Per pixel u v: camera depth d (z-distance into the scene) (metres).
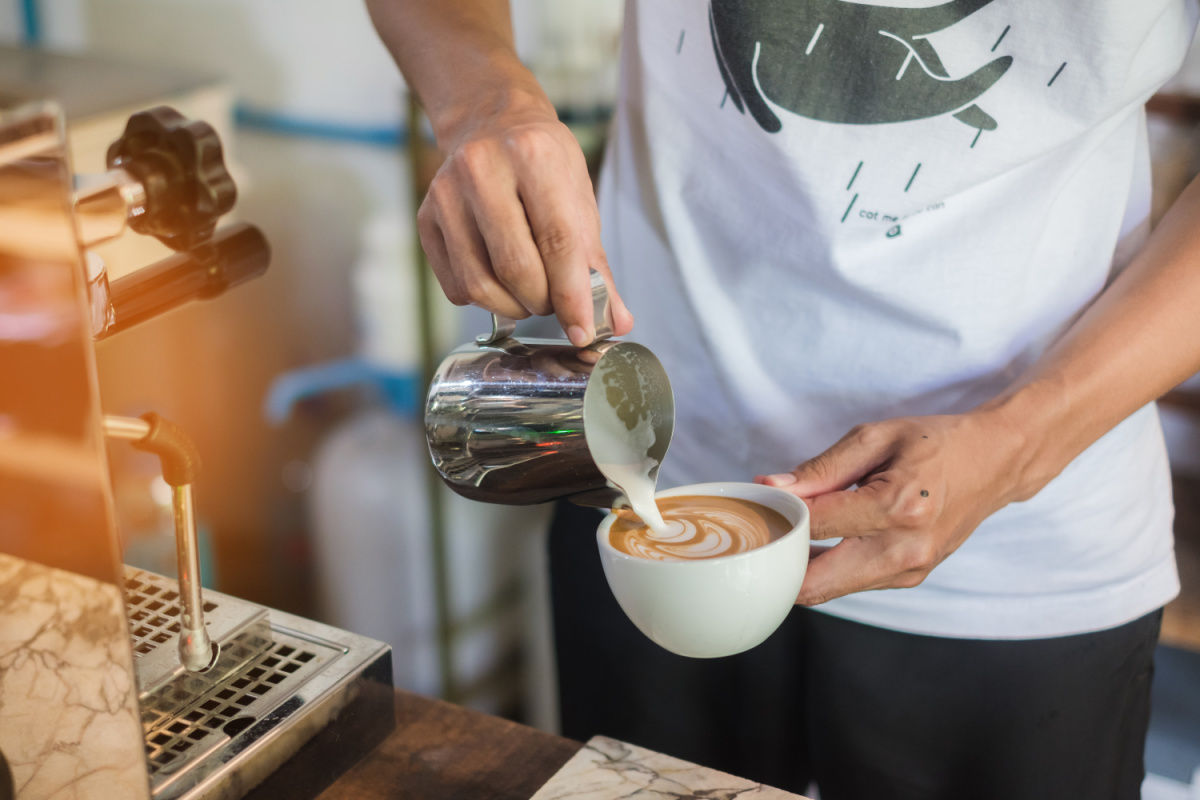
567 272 0.53
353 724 0.58
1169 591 0.81
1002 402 0.65
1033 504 0.74
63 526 0.39
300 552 1.68
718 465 0.84
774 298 0.77
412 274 1.51
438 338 1.51
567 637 0.95
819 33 0.69
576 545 0.90
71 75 1.35
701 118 0.75
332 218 1.56
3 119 0.34
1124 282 0.70
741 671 0.87
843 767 0.85
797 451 0.80
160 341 1.54
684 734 0.91
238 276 0.59
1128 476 0.76
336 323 1.61
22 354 0.37
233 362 1.60
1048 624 0.77
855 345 0.76
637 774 0.54
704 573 0.49
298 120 1.52
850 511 0.58
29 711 0.41
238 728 0.53
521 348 0.56
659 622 0.52
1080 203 0.72
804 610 0.83
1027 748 0.79
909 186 0.71
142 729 0.44
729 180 0.75
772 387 0.80
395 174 1.51
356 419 1.61
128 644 0.43
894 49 0.68
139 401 1.55
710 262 0.79
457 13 0.74
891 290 0.73
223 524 1.63
